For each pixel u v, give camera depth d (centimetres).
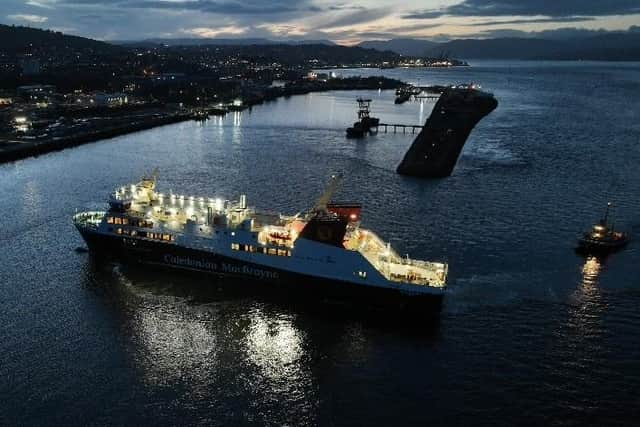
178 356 5725
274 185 13450
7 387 5141
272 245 7106
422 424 4738
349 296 6862
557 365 5531
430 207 11306
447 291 7144
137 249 7831
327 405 4997
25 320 6381
